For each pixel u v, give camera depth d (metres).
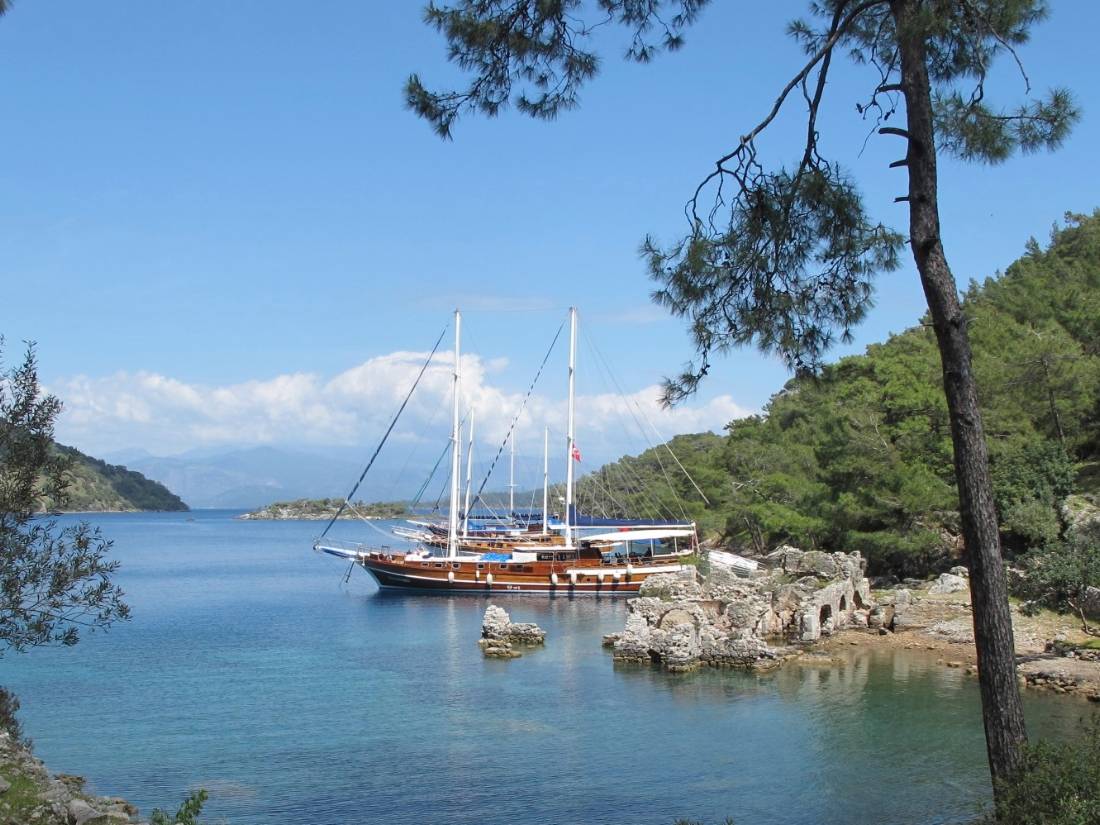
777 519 84.12
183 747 36.62
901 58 18.75
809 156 20.20
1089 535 60.28
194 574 132.25
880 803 29.00
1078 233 113.69
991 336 81.75
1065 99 19.53
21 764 22.12
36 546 23.81
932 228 18.33
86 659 58.00
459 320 107.25
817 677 47.38
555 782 31.62
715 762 33.53
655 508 135.00
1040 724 36.09
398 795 30.52
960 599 60.75
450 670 52.50
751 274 20.78
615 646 56.50
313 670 53.50
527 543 115.19
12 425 22.19
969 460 17.91
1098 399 74.38
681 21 20.33
